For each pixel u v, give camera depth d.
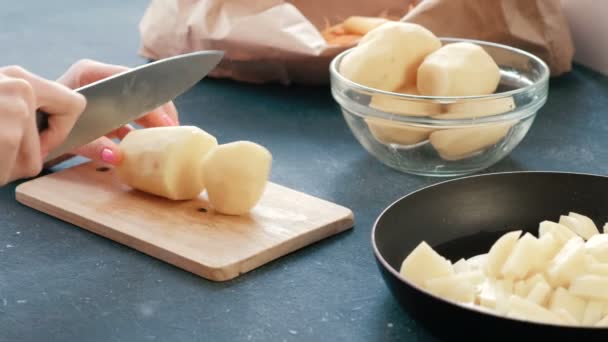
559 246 1.05
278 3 1.52
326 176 1.29
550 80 1.56
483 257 1.07
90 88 1.19
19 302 1.06
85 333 1.02
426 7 1.47
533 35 1.49
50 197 1.21
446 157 1.26
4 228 1.18
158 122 1.31
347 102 1.27
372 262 1.12
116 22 1.82
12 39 1.72
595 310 0.98
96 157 1.25
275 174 1.29
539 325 0.91
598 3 1.56
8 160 1.04
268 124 1.43
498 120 1.23
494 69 1.28
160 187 1.20
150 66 1.24
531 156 1.33
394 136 1.25
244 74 1.55
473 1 1.47
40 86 1.07
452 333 0.95
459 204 1.12
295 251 1.14
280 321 1.03
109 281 1.09
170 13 1.55
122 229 1.15
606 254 1.03
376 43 1.28
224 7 1.51
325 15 1.63
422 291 0.95
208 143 1.21
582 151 1.34
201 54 1.29
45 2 1.93
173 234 1.14
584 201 1.13
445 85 1.25
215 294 1.07
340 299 1.06
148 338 1.01
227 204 1.17
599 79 1.56
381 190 1.25
